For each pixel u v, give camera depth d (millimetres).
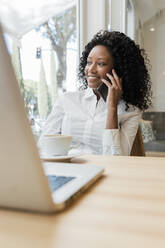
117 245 249
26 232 277
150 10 2248
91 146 1478
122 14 2209
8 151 295
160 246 247
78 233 275
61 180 449
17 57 1454
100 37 1676
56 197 359
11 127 281
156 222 306
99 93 1547
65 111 1604
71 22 2129
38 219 313
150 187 460
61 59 2025
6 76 258
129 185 475
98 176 515
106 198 400
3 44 248
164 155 2242
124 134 1402
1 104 271
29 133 286
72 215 327
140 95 1648
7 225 294
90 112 1545
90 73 1557
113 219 315
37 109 1743
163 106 2258
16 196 324
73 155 742
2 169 307
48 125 1632
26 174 304
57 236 268
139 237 266
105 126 1473
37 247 244
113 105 1385
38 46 1738
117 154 1263
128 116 1472
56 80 1958
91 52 1589
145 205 366
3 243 252
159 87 2262
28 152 291
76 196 386
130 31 2268
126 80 1576
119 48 1570
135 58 1614
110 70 1565
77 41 2229
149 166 649
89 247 245
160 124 2252
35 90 1720
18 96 269
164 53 2234
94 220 312
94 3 2189
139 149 1435
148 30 2262
